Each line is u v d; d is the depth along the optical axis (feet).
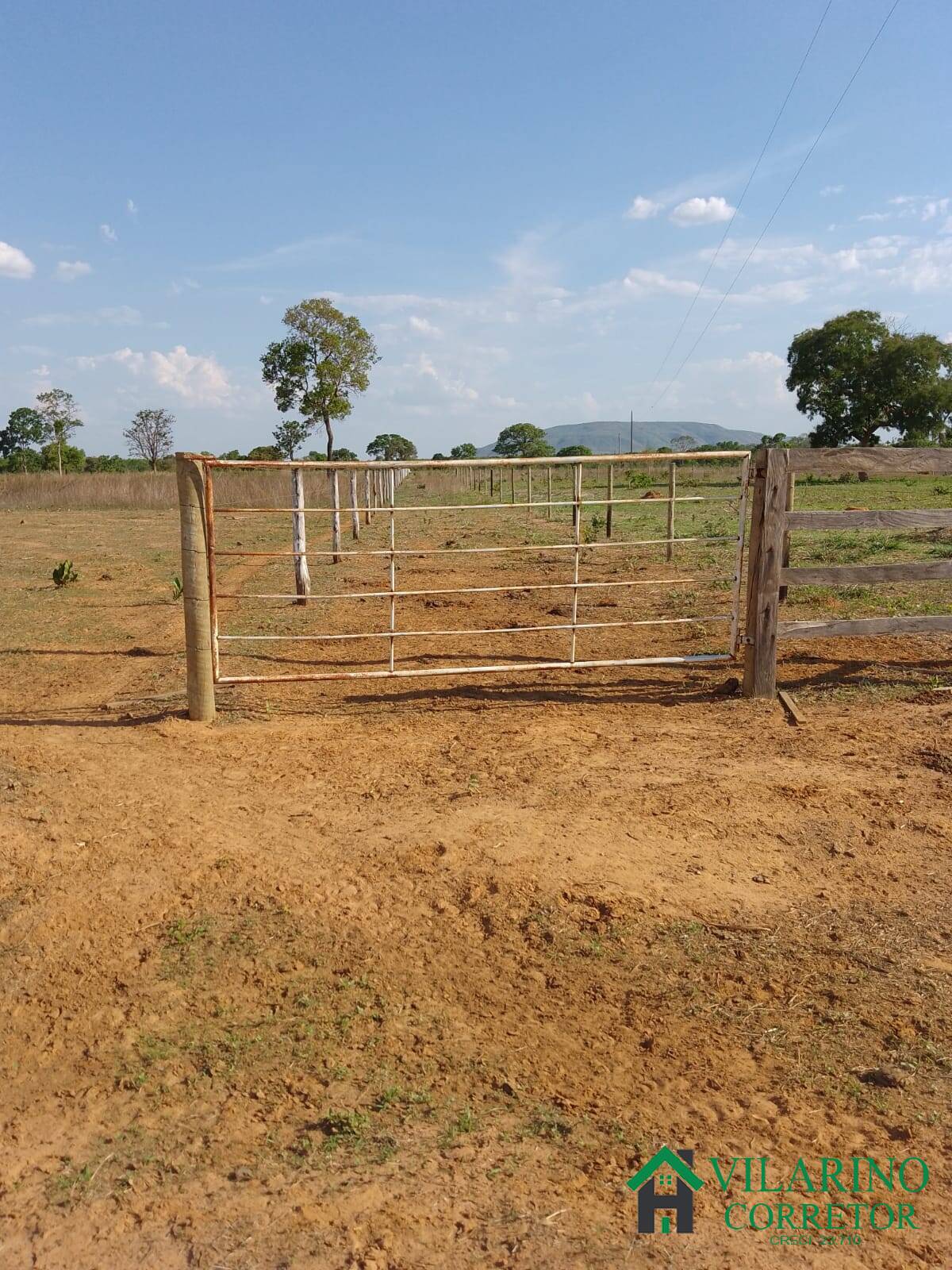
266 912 13.19
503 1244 7.64
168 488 135.23
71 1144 8.95
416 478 225.76
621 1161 8.57
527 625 33.68
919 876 14.12
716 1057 10.07
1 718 23.02
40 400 190.70
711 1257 7.53
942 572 23.27
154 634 33.47
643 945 12.25
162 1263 7.54
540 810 16.53
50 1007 11.09
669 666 27.61
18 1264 7.56
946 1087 9.57
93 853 15.07
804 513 22.79
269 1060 10.05
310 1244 7.66
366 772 18.80
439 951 12.17
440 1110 9.24
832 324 203.21
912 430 203.00
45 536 77.20
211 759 19.67
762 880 14.03
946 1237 7.75
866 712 22.18
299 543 38.42
